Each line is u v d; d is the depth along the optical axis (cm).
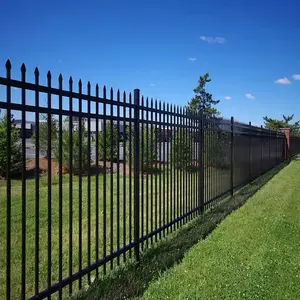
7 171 241
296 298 325
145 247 472
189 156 617
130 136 416
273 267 398
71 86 300
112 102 369
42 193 889
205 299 320
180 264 409
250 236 520
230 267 396
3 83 233
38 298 271
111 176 375
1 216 636
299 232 543
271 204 772
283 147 2122
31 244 481
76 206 737
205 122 695
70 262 311
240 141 1006
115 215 666
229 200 834
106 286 343
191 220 631
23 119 251
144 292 333
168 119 526
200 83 2727
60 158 295
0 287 346
